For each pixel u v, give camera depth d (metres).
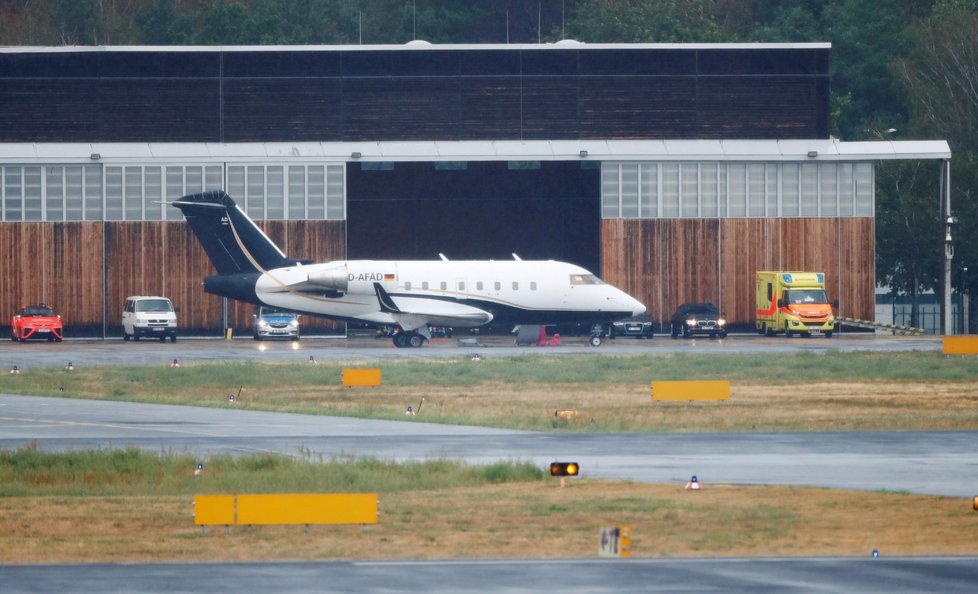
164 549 94.19
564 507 108.38
